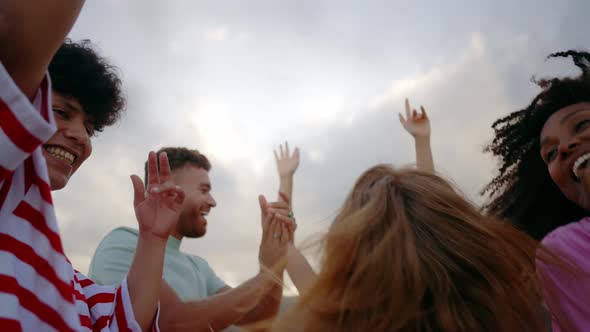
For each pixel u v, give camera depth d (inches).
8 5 22.9
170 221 48.3
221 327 62.2
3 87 23.0
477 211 36.6
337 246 34.3
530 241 36.8
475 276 32.1
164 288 62.7
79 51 61.9
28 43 23.5
